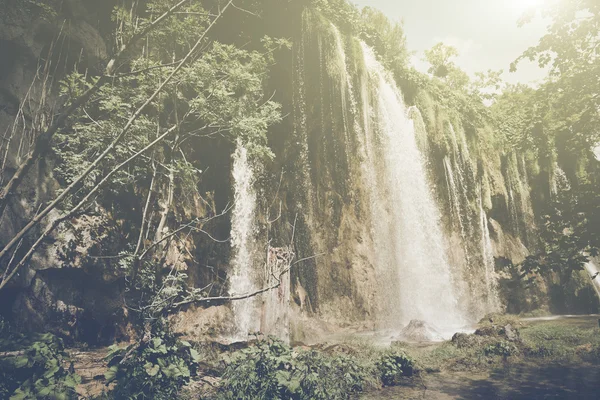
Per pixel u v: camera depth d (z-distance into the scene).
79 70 13.16
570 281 29.69
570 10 11.46
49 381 5.60
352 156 21.92
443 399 7.73
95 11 14.37
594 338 13.01
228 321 14.72
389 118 24.86
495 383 8.86
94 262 12.01
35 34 11.89
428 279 23.30
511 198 31.52
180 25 10.24
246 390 6.84
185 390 7.03
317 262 19.38
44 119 5.18
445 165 27.25
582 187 10.05
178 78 9.91
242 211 17.95
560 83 13.48
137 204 13.99
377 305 20.11
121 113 10.34
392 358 9.73
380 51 27.23
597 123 13.59
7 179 10.51
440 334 15.15
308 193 20.33
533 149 32.59
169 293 8.03
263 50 20.38
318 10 22.69
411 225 23.83
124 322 12.73
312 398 6.92
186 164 9.09
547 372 9.77
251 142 11.28
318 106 21.47
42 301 11.15
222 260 16.62
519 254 29.98
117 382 6.29
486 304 26.00
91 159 11.56
